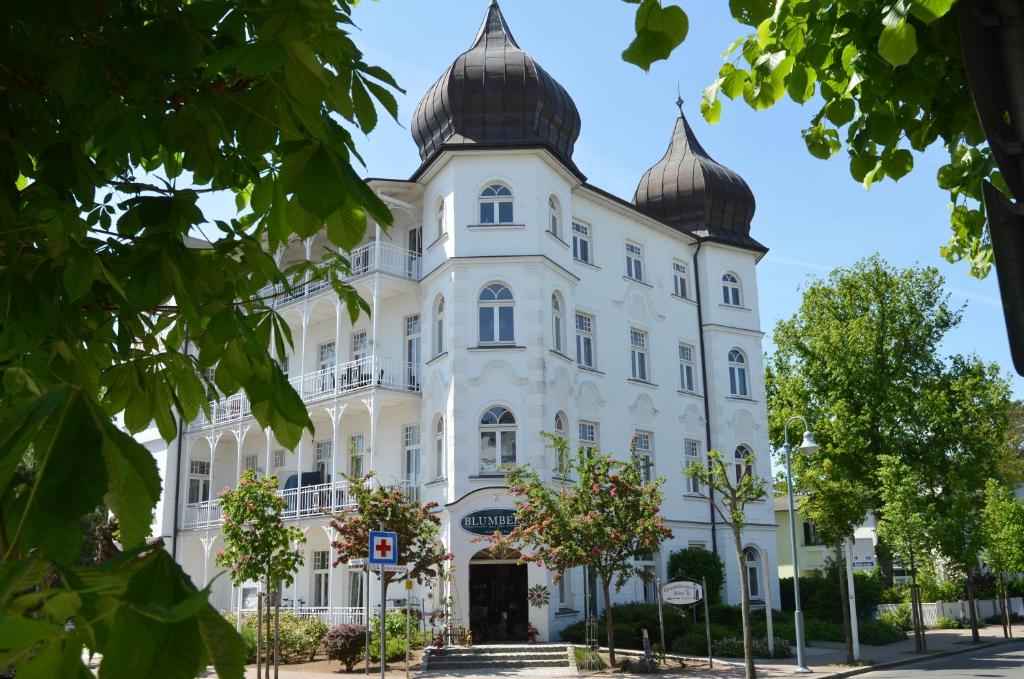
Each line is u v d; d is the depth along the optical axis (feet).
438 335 86.84
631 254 102.01
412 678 62.59
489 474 79.00
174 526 106.73
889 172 15.29
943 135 14.67
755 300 111.96
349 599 88.48
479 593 79.92
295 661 76.28
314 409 92.63
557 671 65.62
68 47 8.82
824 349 129.08
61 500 4.36
